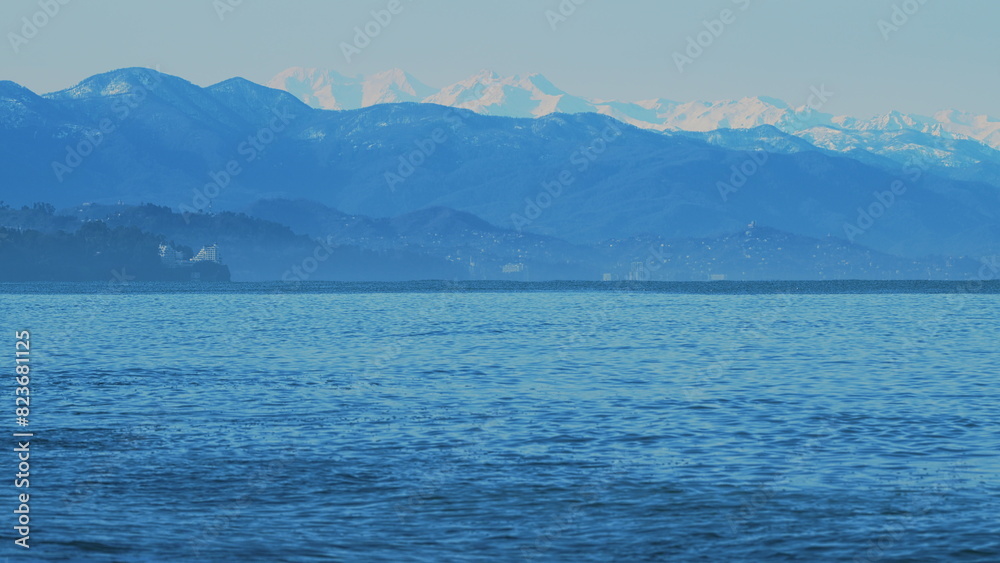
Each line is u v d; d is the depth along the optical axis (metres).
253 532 43.12
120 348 132.25
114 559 39.47
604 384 89.50
